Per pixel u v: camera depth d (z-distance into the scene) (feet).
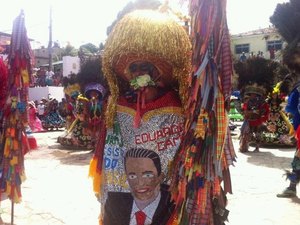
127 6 8.50
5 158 12.62
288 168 22.52
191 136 6.75
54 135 43.83
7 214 14.19
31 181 19.24
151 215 7.66
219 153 6.57
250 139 29.50
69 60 77.41
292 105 15.92
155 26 7.28
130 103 7.98
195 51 6.72
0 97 12.69
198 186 6.73
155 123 7.68
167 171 7.66
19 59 12.51
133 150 7.72
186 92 7.62
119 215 7.82
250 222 13.53
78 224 13.30
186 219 6.88
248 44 94.02
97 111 29.25
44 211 14.57
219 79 6.62
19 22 12.44
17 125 12.65
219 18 6.48
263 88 28.63
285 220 13.74
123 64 7.75
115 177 7.93
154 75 7.77
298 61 16.12
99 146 8.34
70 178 20.03
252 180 19.51
